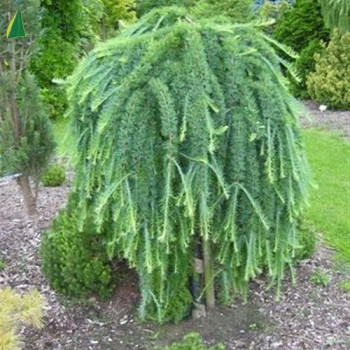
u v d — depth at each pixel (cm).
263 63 229
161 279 242
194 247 253
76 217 278
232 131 219
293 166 229
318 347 248
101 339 255
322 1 795
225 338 255
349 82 751
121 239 251
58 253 281
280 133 225
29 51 381
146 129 214
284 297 287
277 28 892
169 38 216
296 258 315
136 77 214
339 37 779
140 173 219
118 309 274
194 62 212
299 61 821
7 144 376
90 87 229
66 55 730
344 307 280
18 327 243
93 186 248
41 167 387
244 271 253
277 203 237
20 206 422
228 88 219
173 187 221
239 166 223
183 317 265
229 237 236
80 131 246
